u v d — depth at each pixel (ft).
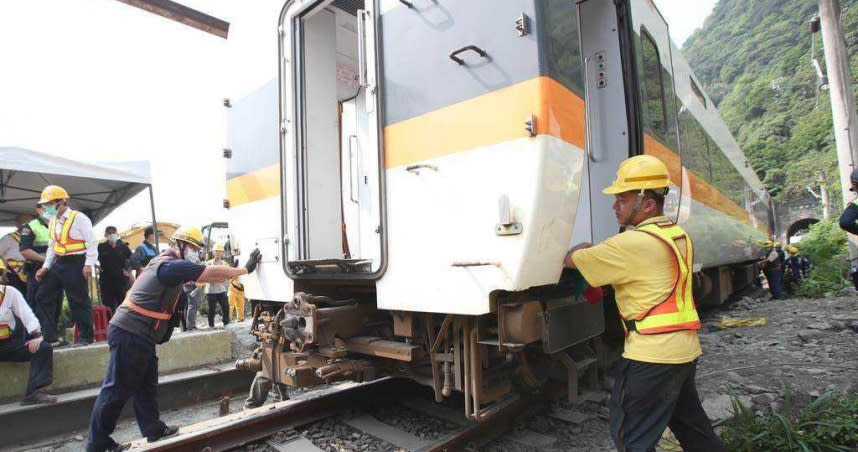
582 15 12.66
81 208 33.60
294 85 11.67
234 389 19.06
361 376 10.95
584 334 9.96
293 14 11.76
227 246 13.89
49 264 18.28
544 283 8.14
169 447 9.62
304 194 11.53
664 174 7.53
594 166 12.38
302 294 10.57
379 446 10.47
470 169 8.45
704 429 7.68
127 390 10.89
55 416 15.06
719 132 26.63
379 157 9.87
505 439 10.61
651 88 14.43
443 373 10.26
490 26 8.38
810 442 9.27
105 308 22.74
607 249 7.28
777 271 36.14
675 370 6.93
